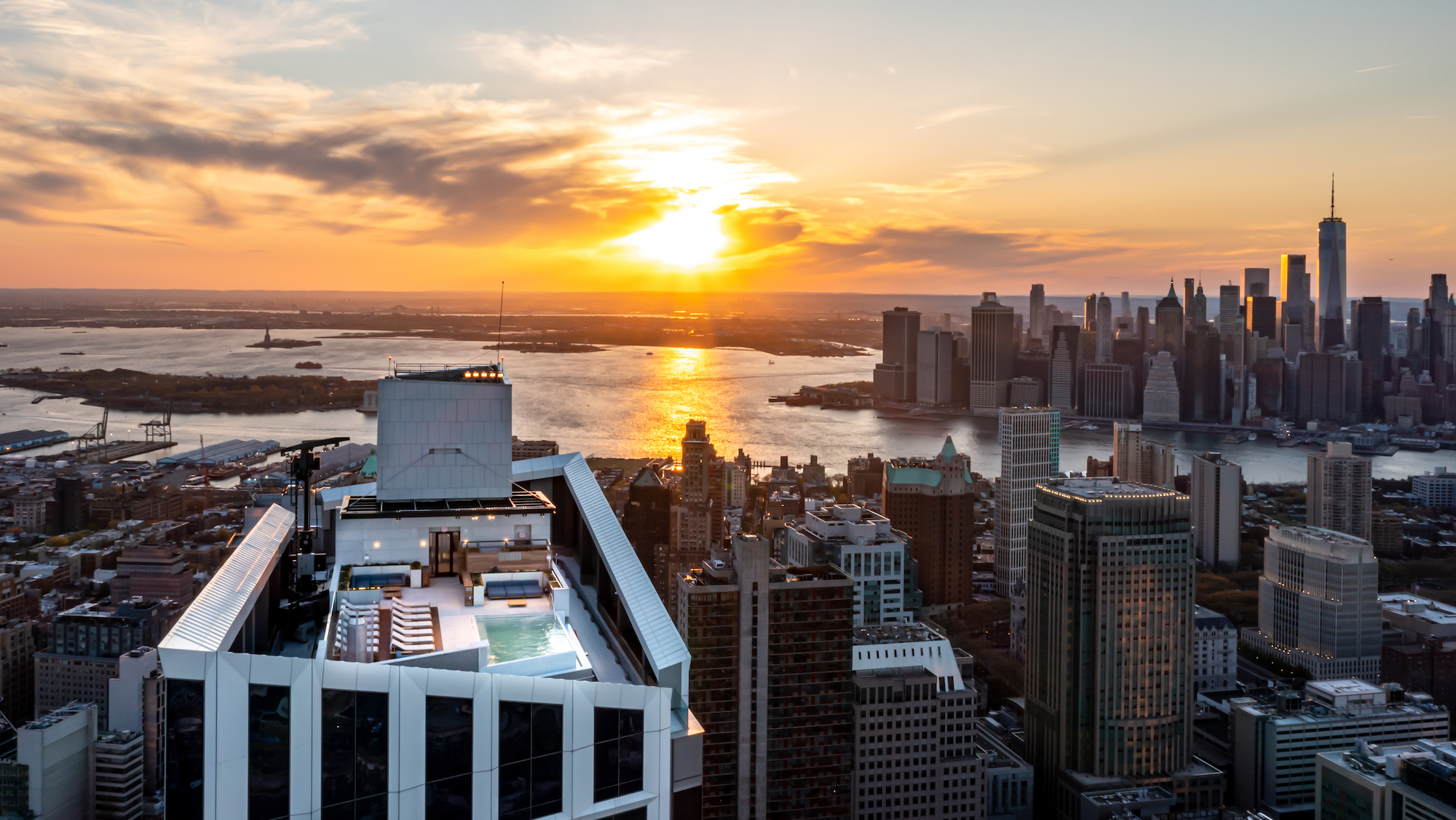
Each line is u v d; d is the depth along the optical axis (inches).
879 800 7583.7
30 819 5772.6
